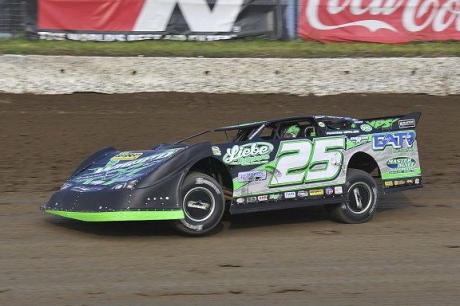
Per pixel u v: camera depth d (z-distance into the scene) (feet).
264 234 32.91
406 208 39.78
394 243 31.07
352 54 71.87
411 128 37.45
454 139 58.34
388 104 66.59
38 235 31.96
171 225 32.07
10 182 45.37
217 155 31.91
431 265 27.50
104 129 57.77
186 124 59.41
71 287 24.29
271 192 33.12
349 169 35.78
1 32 70.18
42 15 70.08
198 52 69.92
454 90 70.38
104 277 25.46
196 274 25.94
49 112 61.46
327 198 34.45
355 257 28.63
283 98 67.10
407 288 24.59
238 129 35.37
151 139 55.62
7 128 57.11
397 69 69.51
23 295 23.40
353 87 68.95
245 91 67.56
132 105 63.93
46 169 48.75
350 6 75.05
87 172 34.53
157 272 26.16
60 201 32.22
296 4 74.43
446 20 76.33
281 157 33.45
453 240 31.68
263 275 25.94
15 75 64.49
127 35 71.61
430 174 49.80
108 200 30.09
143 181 30.35
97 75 65.72
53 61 65.05
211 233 33.01
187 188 31.07
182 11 72.43
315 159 34.24
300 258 28.40
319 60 68.49
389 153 36.45
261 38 74.49
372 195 35.76
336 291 24.18
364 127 36.17
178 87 66.80
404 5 75.36
